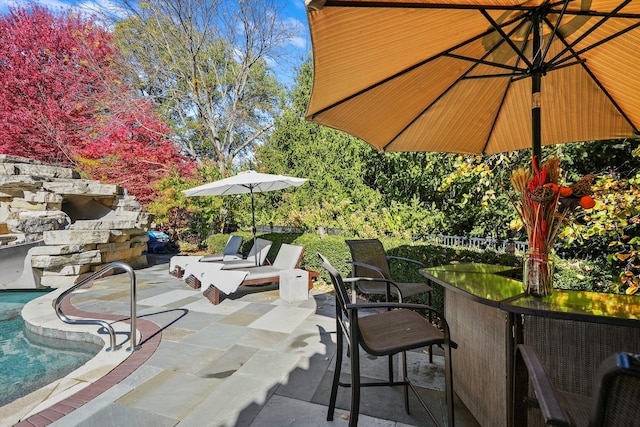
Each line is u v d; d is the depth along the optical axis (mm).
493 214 5277
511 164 4648
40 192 6785
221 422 2045
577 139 3014
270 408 2193
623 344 1502
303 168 8930
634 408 722
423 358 2955
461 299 2170
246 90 14062
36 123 11242
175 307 4566
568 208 1705
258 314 4238
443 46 2045
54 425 1991
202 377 2607
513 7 1736
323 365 2816
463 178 4969
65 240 6086
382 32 1688
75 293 5344
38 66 12055
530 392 1583
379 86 2227
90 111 11945
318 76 1851
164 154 11234
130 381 2537
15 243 6043
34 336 3775
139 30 11766
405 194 6664
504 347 1643
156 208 9516
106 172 10422
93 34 12797
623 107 2631
